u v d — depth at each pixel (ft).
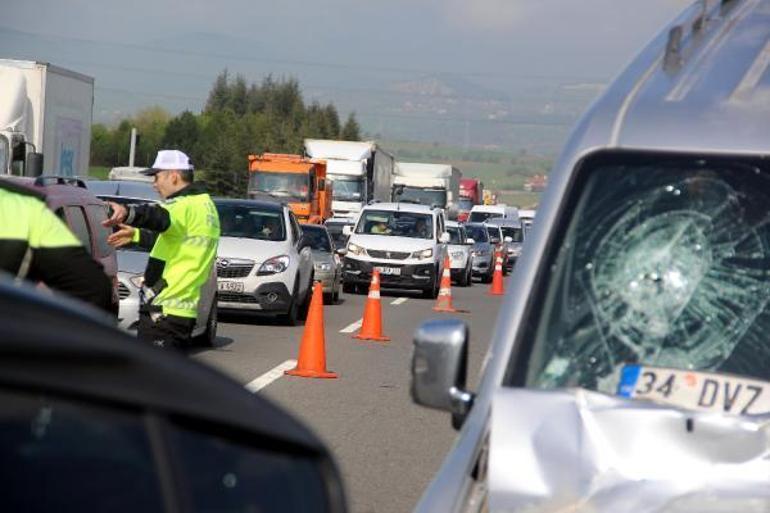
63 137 136.67
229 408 10.32
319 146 268.41
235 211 110.22
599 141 24.00
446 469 20.70
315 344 73.87
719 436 19.79
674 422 19.92
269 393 66.59
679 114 24.09
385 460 50.72
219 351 84.28
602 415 20.12
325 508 10.92
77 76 140.15
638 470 19.42
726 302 22.44
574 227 23.25
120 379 9.82
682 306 22.52
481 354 92.68
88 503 9.51
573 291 22.66
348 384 71.31
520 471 19.45
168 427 9.98
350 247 162.61
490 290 194.90
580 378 21.76
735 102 24.30
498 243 255.09
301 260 109.70
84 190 59.00
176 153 53.62
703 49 26.37
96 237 58.13
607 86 25.79
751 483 19.13
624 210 23.21
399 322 119.03
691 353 22.11
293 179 233.96
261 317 113.29
